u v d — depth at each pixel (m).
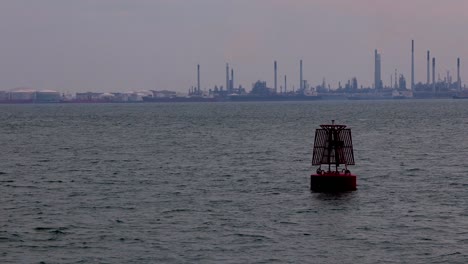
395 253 107.94
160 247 111.50
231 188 166.38
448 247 110.81
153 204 145.38
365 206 141.62
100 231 121.62
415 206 141.50
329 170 161.25
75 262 104.50
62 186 171.88
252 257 106.31
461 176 184.12
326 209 138.75
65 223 127.69
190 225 125.50
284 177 184.12
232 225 125.25
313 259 105.25
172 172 197.88
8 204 146.88
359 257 106.06
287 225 125.25
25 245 113.31
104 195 157.50
